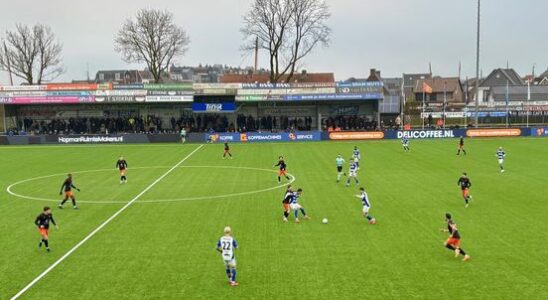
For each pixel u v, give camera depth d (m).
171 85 76.56
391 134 71.88
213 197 33.25
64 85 76.31
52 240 23.83
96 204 31.61
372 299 16.59
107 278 18.84
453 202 30.48
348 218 27.02
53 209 30.42
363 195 26.14
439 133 71.88
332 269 19.38
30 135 72.12
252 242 22.94
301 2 88.81
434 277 18.38
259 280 18.41
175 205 30.97
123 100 76.25
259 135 71.94
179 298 16.97
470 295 16.78
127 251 21.95
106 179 41.25
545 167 43.62
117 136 72.06
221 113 81.31
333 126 78.88
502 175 39.91
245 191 35.16
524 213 27.52
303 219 26.95
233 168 46.53
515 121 97.25
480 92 143.75
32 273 19.52
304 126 80.50
